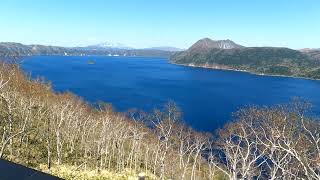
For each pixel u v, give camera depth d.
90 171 93.88
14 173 14.89
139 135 124.62
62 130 117.75
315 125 48.06
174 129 109.25
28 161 86.00
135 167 108.00
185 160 102.25
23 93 137.88
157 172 109.25
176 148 107.88
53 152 102.56
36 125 118.88
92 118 142.88
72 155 106.69
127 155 123.69
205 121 197.38
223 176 82.81
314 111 143.50
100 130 135.38
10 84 137.62
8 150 86.88
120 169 105.94
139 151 119.31
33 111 129.12
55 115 122.94
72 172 87.00
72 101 161.00
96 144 120.00
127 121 154.62
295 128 45.00
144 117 169.00
